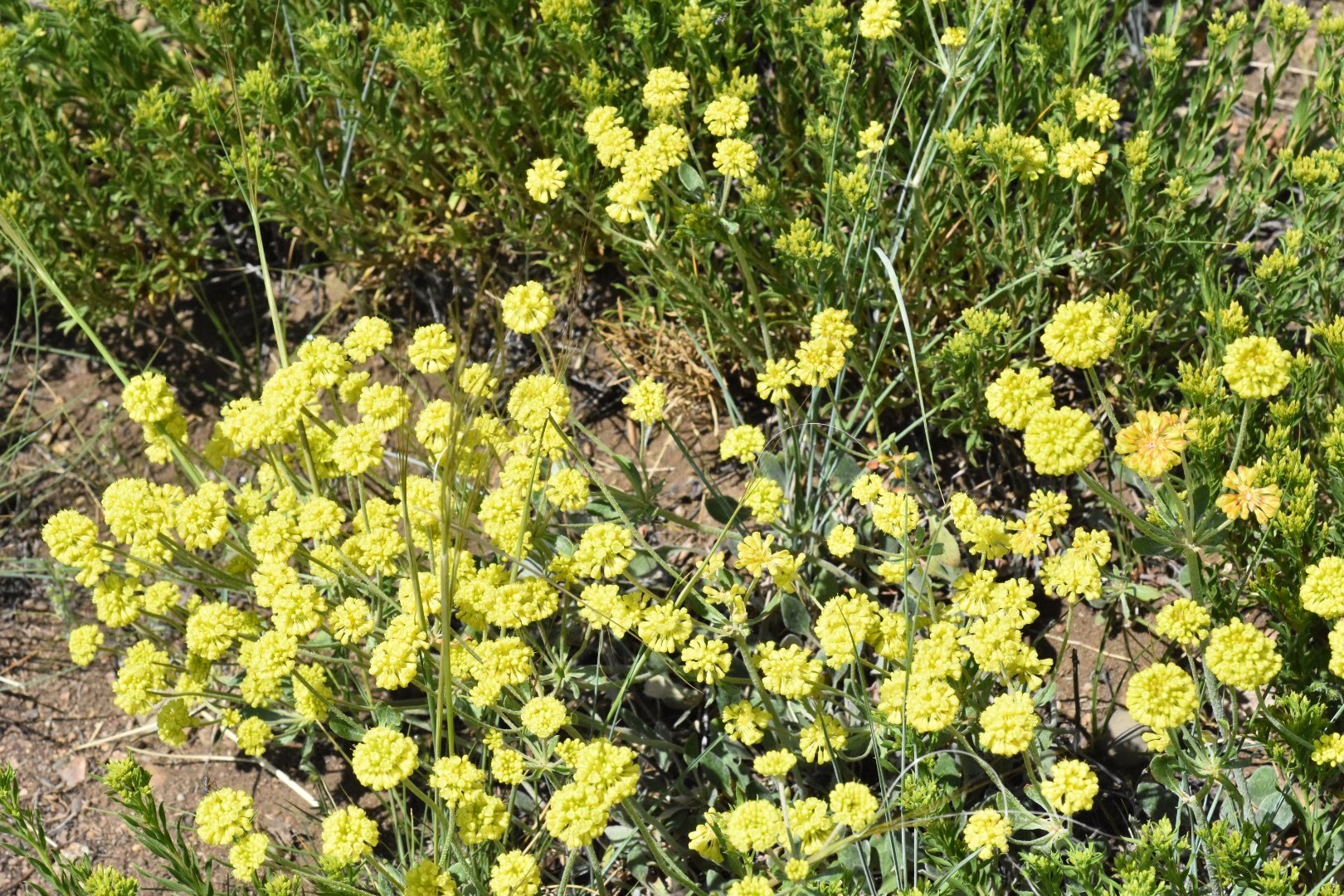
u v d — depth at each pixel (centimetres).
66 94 119
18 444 121
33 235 119
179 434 103
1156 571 109
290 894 93
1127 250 108
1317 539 97
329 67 112
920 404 110
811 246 103
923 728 91
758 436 99
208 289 130
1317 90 108
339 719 103
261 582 96
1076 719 103
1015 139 102
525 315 98
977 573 96
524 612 95
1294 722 91
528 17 120
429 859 100
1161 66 107
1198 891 93
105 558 98
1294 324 112
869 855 97
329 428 101
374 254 124
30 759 114
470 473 98
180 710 102
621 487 118
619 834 102
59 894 97
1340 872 94
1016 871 99
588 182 113
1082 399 114
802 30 109
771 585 110
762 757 93
